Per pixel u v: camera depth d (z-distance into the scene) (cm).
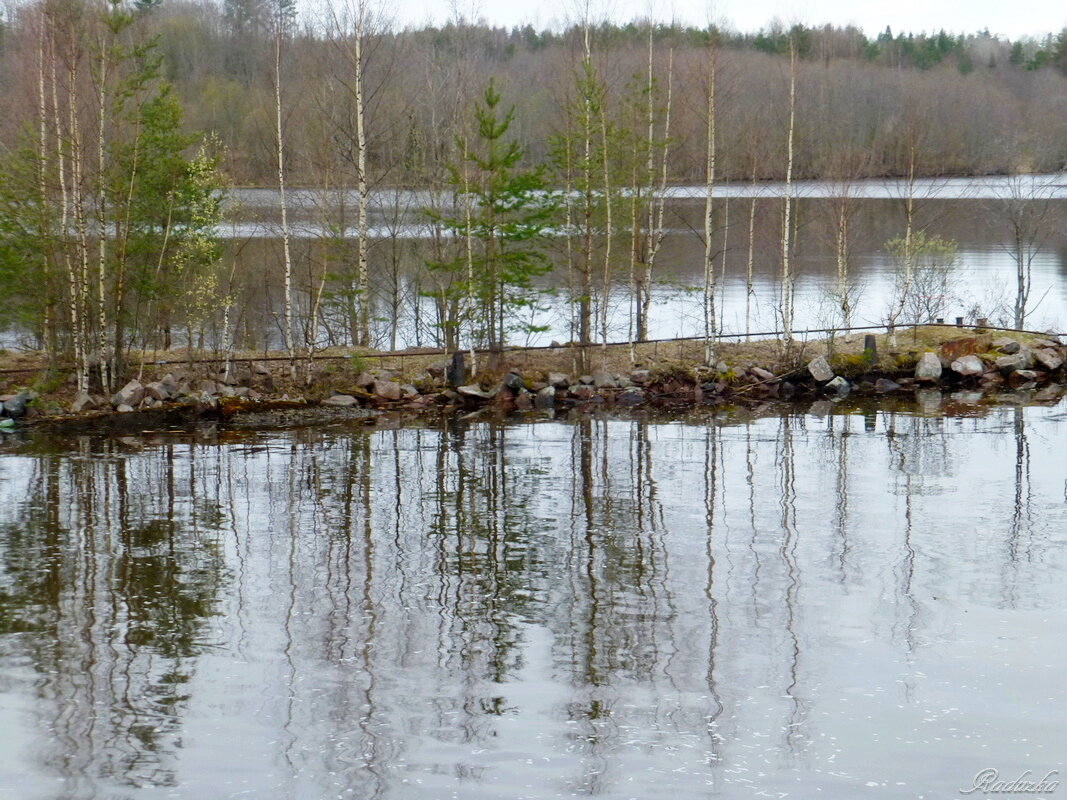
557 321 4500
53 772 1127
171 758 1159
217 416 2984
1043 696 1294
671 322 4666
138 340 3644
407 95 4656
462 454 2570
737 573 1725
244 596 1623
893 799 1080
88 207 3150
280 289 4656
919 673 1359
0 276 2888
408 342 4338
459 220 3734
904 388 3491
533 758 1159
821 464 2447
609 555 1816
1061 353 3644
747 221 6531
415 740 1198
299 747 1183
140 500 2142
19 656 1403
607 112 3612
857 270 5834
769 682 1336
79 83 3053
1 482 2269
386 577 1709
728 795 1088
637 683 1338
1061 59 11562
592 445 2672
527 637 1476
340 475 2358
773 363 3544
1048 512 2045
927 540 1884
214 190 3697
